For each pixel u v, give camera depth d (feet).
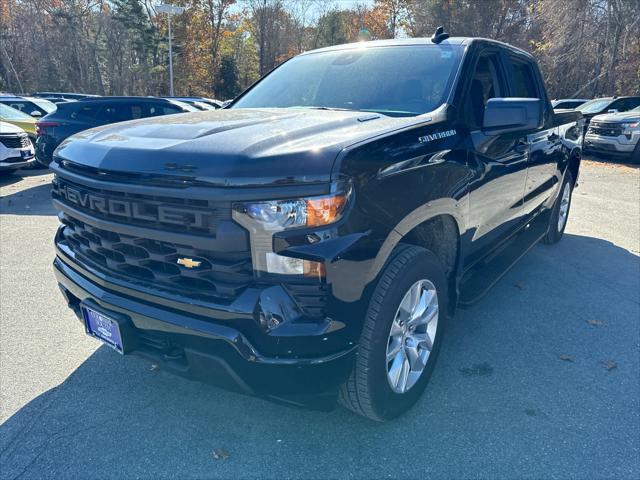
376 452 8.04
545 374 10.32
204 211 6.53
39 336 11.78
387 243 7.29
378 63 11.32
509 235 13.65
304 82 11.80
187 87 157.28
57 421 8.75
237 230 6.46
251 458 7.91
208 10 159.12
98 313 7.97
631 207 26.63
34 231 21.01
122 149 7.47
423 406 9.21
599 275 16.02
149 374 10.25
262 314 6.51
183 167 6.68
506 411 9.08
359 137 7.31
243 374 6.76
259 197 6.34
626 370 10.51
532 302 13.87
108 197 7.39
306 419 8.85
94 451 8.04
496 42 12.43
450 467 7.72
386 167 7.27
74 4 166.81
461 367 10.55
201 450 8.09
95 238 8.14
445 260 10.06
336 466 7.75
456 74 10.24
